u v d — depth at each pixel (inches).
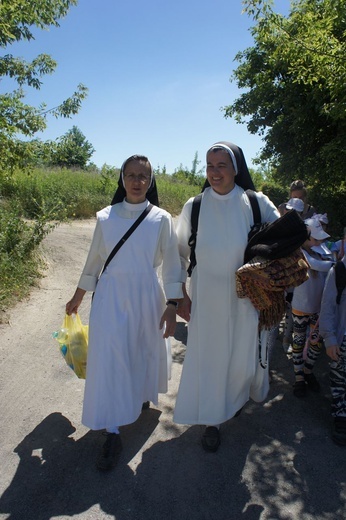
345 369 133.6
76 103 363.9
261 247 115.1
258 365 132.9
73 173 785.6
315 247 159.9
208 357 126.2
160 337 134.1
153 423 139.3
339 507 107.3
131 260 121.6
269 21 290.5
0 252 265.1
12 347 186.7
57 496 107.8
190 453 125.5
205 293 124.3
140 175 120.4
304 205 216.4
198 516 103.1
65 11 353.1
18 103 336.8
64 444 127.2
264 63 513.0
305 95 440.8
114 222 122.7
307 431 137.9
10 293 239.0
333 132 450.0
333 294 133.1
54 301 249.0
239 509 105.7
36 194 507.5
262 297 120.0
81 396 152.4
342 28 289.6
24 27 338.3
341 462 123.7
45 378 163.2
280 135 509.7
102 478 114.1
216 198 124.3
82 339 142.5
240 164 125.2
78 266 321.1
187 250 131.8
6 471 115.7
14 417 139.2
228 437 133.9
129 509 104.4
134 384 125.2
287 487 113.5
